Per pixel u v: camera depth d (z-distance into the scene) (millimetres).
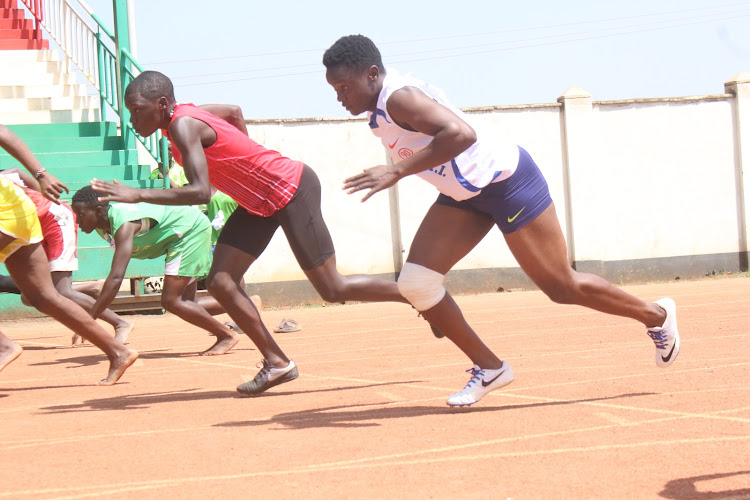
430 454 3857
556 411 4730
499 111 16750
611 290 4969
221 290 5496
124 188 4695
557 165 16969
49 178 5500
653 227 17266
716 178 17484
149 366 7445
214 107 6102
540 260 4762
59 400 5707
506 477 3439
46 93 15359
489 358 4938
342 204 15992
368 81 4523
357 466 3676
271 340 5648
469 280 16609
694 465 3531
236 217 5617
